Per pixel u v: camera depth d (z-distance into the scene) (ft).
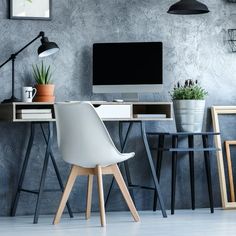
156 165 19.01
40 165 18.26
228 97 19.48
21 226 15.90
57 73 18.34
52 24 18.30
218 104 19.43
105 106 17.15
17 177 18.07
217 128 19.21
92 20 18.58
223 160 19.51
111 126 18.81
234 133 19.56
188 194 19.25
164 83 19.08
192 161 18.93
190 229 15.19
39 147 18.26
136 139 18.93
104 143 15.76
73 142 15.94
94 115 15.57
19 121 16.75
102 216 15.76
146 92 18.63
